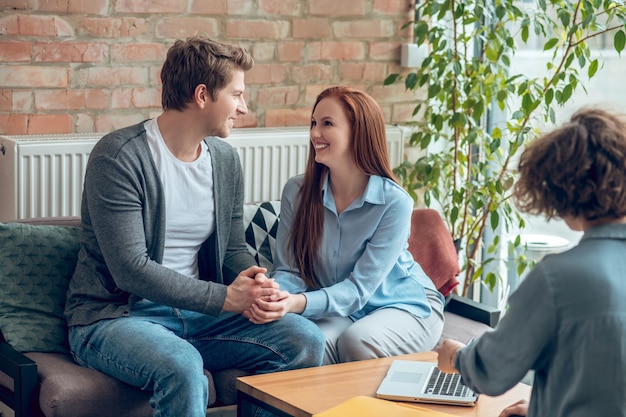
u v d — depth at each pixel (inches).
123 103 143.6
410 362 101.7
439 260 133.6
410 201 120.5
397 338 116.0
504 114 166.2
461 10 148.7
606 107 69.7
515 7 144.8
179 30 145.6
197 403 98.6
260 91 153.9
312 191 120.8
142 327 104.7
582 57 138.1
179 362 98.5
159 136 110.9
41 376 101.9
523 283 69.0
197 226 114.1
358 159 119.0
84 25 138.6
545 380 69.7
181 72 109.0
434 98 165.9
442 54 152.0
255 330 109.8
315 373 99.0
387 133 158.7
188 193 112.7
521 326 68.1
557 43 153.9
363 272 117.6
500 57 160.6
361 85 162.2
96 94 141.4
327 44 158.1
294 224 121.7
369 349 113.4
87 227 110.3
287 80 155.9
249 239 128.6
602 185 65.3
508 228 162.1
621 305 65.3
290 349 107.9
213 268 117.1
